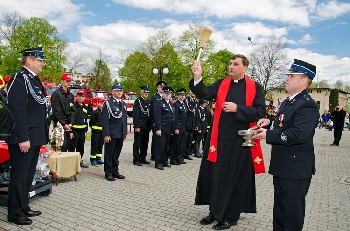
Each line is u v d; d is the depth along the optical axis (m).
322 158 11.44
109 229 4.16
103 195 5.72
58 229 4.11
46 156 5.95
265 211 5.15
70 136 7.30
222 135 4.34
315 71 3.34
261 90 4.50
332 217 5.06
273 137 3.25
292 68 3.38
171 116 8.52
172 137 9.10
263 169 4.45
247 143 3.59
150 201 5.45
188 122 9.96
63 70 41.53
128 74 42.06
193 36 37.31
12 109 4.02
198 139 10.70
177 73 39.31
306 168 3.25
